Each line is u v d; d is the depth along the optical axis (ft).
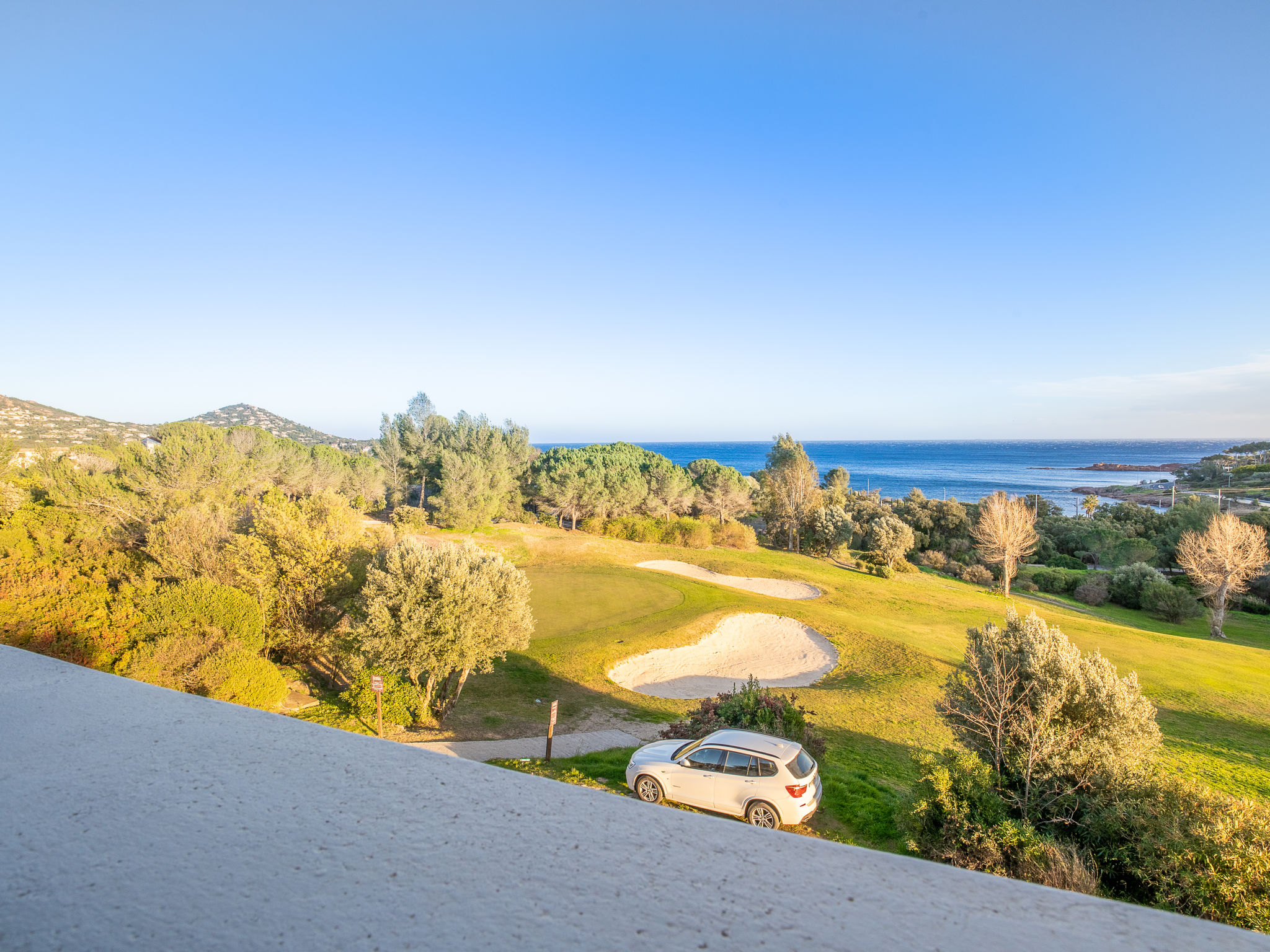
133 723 6.63
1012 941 3.43
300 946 3.16
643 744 57.77
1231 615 171.32
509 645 66.80
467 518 181.27
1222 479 467.11
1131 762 35.86
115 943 3.13
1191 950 3.42
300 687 72.33
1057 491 558.15
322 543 79.15
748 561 162.50
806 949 3.25
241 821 4.65
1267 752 62.64
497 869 4.12
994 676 40.09
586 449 274.16
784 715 51.21
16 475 125.90
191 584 67.00
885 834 38.17
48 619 58.75
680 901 3.80
